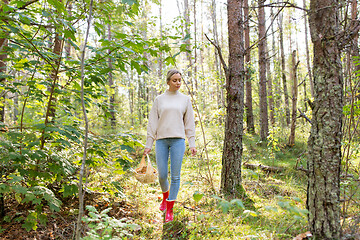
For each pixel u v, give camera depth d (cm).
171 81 285
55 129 225
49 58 255
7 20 218
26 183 267
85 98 279
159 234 250
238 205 145
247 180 395
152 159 542
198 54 1683
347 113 269
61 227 251
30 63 247
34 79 269
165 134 281
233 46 351
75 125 283
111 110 295
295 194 329
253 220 251
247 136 813
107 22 261
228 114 351
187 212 282
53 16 219
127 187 374
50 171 260
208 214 262
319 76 173
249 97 905
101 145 289
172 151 281
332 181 168
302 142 742
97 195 325
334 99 168
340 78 170
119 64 247
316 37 173
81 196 161
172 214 270
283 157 601
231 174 340
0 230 225
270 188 359
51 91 259
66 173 248
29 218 218
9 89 252
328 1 169
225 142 351
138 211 298
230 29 354
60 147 294
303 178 430
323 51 170
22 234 232
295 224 229
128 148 254
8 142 221
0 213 247
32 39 231
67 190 247
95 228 157
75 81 274
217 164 484
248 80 841
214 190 331
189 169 473
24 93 260
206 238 216
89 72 254
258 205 289
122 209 299
